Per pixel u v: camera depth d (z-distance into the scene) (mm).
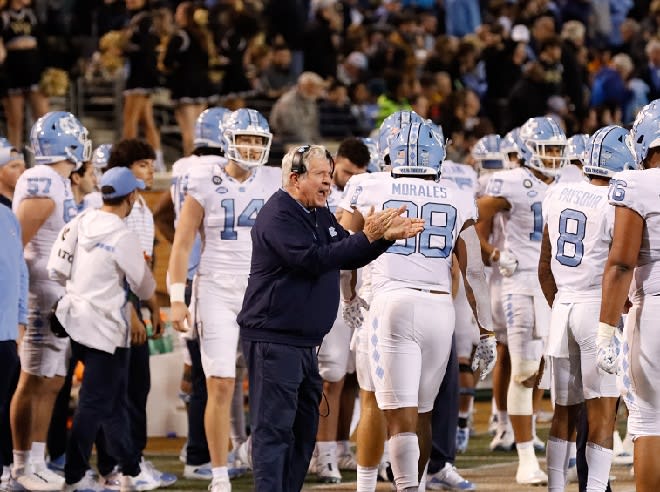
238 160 18219
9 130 30891
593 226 15695
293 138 34188
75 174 20531
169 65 31312
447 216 15414
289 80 37156
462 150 33688
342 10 42531
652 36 44125
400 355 15164
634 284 13789
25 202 19109
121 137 33719
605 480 15711
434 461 18891
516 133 21031
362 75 38844
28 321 19281
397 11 43094
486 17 44312
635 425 13711
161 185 29109
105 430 17984
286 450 14797
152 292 18266
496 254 20094
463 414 22438
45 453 20312
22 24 30531
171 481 19609
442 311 15336
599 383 15641
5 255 16438
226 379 17938
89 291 17750
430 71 38656
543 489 18922
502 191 20125
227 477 17922
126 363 18031
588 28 45375
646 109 13961
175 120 36531
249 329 14914
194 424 20000
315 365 15109
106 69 33281
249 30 35938
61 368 19406
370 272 16188
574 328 15789
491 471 20578
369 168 21219
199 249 20359
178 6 35438
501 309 21797
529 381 19578
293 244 14500
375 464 16141
